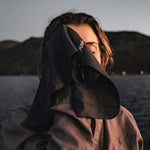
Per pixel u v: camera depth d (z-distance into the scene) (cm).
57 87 48
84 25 67
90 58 48
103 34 74
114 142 61
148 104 3550
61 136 45
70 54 47
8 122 59
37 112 56
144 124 2127
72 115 46
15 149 54
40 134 56
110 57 77
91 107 46
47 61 58
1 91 6188
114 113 45
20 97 4606
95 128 56
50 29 73
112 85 45
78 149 43
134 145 68
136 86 7950
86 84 48
